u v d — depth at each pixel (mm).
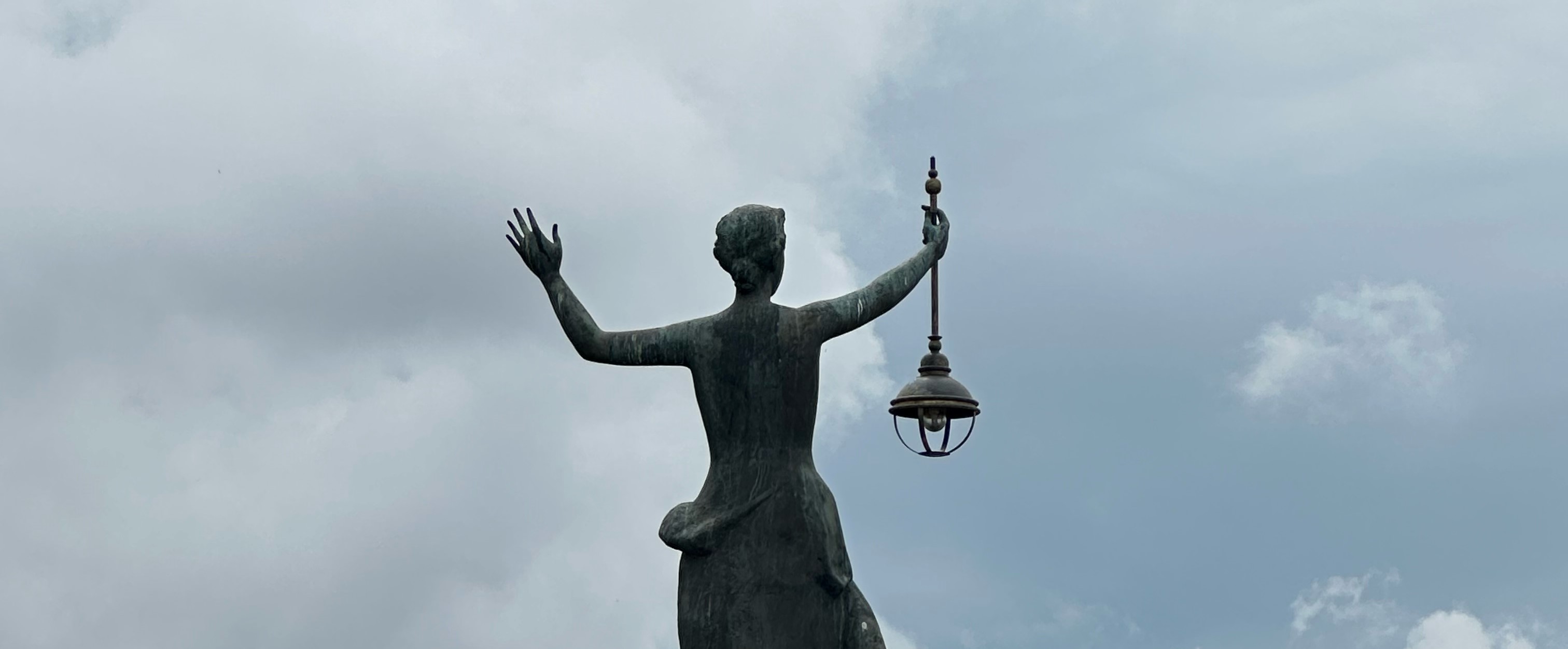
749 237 20375
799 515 20156
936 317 27594
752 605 20062
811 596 20156
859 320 20672
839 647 20250
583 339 20469
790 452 20281
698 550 20141
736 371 20266
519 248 20672
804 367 20344
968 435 27281
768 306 20422
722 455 20312
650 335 20469
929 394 27031
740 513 20094
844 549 20312
